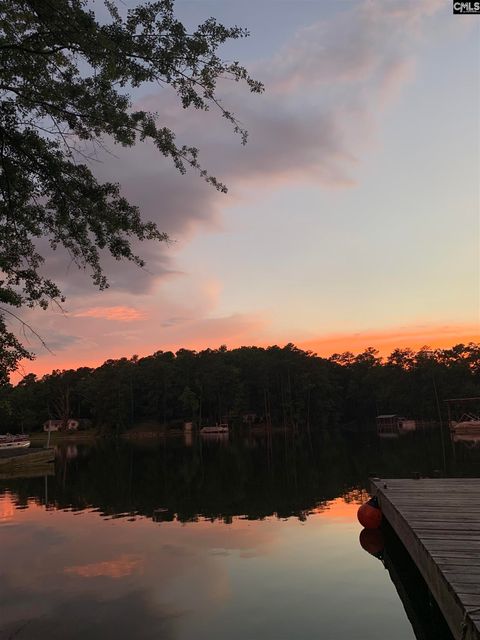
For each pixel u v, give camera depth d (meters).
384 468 24.27
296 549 10.34
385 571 8.82
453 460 26.50
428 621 6.70
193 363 95.62
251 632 6.45
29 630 6.70
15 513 15.79
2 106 7.70
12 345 8.45
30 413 84.62
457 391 85.62
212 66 7.02
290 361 95.25
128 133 7.98
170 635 6.43
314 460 31.14
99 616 7.11
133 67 6.95
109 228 8.77
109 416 89.31
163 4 6.61
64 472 28.55
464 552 6.45
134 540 11.59
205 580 8.57
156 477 24.70
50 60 7.50
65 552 10.69
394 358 96.81
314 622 6.71
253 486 20.19
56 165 8.14
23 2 6.56
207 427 92.25
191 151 8.35
